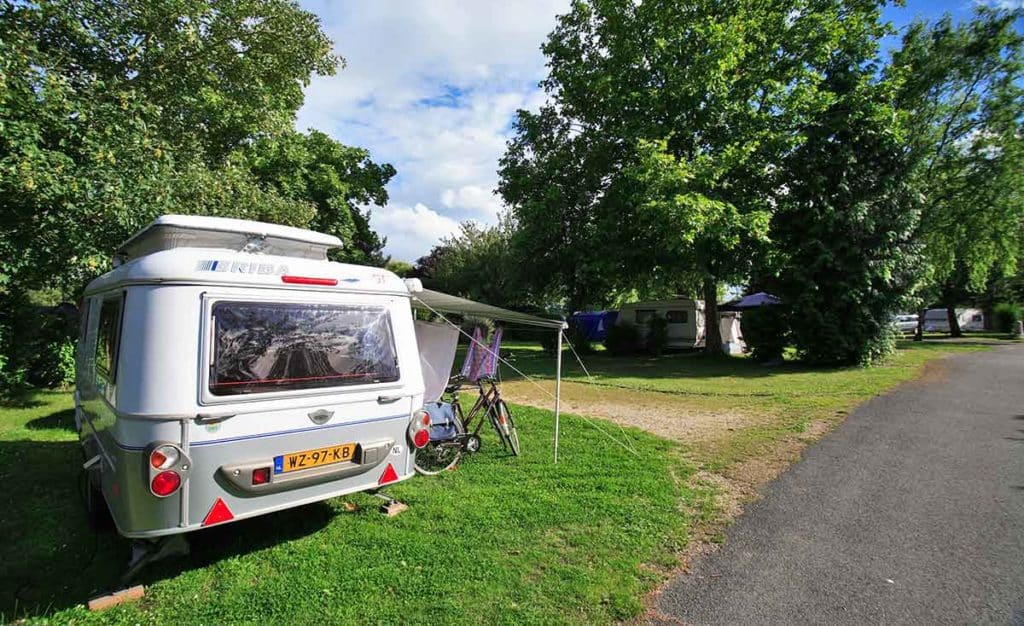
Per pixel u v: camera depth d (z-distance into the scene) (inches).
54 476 218.4
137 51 336.8
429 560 145.8
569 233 752.3
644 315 940.0
